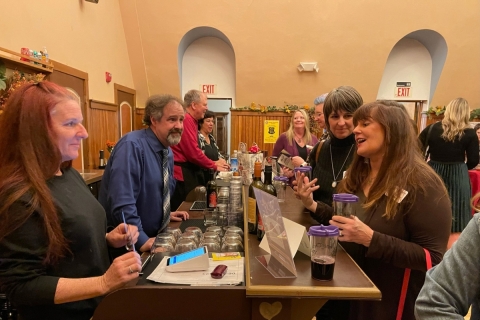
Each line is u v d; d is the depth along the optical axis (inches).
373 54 224.7
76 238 39.4
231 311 34.0
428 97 249.8
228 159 203.2
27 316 39.4
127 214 62.1
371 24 213.8
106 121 183.3
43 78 116.0
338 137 66.2
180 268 37.6
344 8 209.0
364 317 46.6
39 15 122.7
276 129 247.6
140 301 34.1
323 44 222.5
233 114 246.8
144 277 36.8
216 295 33.8
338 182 60.9
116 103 196.9
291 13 211.8
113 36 194.5
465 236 27.1
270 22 215.0
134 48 217.9
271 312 32.7
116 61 199.2
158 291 34.0
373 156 49.4
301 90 241.3
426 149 139.3
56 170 38.4
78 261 40.1
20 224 33.7
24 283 34.2
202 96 119.7
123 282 34.4
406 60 247.0
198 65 248.1
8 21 106.1
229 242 47.5
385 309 45.7
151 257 43.3
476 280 26.1
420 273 44.7
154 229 71.2
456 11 207.3
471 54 221.8
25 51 110.3
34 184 34.9
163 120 69.0
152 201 69.8
